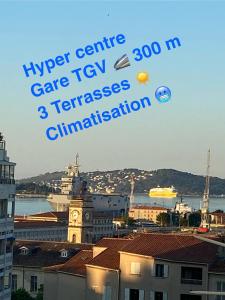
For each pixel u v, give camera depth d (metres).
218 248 111.62
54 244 170.12
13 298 137.38
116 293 115.19
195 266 108.19
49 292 131.12
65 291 127.00
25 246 166.38
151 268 111.75
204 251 110.88
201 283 107.62
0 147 103.75
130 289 113.88
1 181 101.25
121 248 121.69
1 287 101.69
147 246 115.12
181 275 109.12
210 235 125.81
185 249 111.75
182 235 117.94
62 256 163.75
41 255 164.00
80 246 169.88
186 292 108.50
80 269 126.31
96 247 130.38
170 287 109.94
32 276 159.88
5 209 102.56
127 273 114.25
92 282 119.50
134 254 113.38
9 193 103.25
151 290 111.62
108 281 116.50
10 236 104.25
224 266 108.25
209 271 107.31
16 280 160.38
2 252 101.94
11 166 104.06
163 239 117.12
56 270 130.75
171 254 111.00
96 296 118.38
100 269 118.31
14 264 160.62
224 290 106.50
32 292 158.50
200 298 107.75
